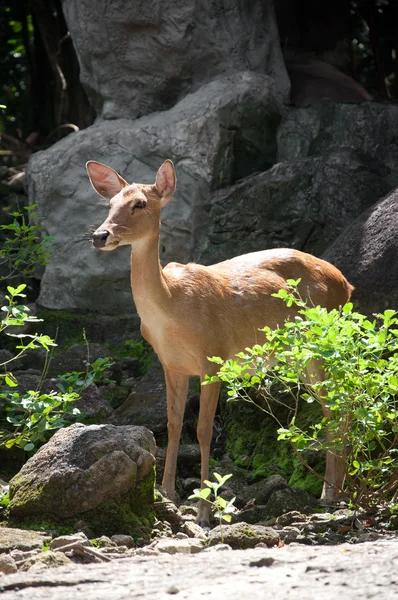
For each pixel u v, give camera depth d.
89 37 16.61
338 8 19.02
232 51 16.17
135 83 16.56
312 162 15.26
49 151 16.34
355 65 23.73
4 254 12.77
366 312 12.38
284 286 10.71
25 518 8.68
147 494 8.90
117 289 15.62
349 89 17.28
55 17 23.44
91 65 16.86
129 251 15.44
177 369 10.07
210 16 16.08
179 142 15.17
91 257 15.62
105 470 8.59
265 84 15.66
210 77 16.28
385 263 12.62
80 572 6.69
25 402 9.60
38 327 15.25
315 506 9.70
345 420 8.95
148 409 12.32
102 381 13.30
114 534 8.52
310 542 8.23
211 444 12.26
